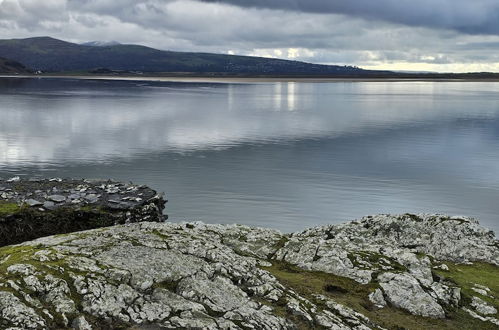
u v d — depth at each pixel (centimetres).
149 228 2577
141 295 1822
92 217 4012
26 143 9550
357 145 9856
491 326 2114
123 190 4653
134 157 8288
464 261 2911
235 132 11644
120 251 2142
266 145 9725
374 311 2106
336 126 13000
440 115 16112
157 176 6912
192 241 2370
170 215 5184
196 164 7762
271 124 13350
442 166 7844
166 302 1811
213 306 1841
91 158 8144
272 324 1794
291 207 5559
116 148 9175
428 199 5994
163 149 9125
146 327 1672
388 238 3158
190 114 15900
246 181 6675
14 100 19788
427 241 3083
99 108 17288
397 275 2359
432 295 2261
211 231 2831
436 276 2525
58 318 1625
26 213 3862
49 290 1739
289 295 2044
